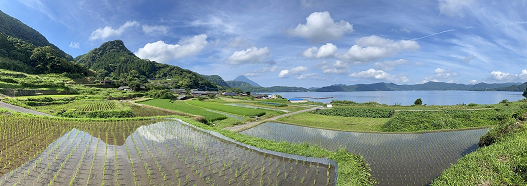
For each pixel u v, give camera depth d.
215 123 33.72
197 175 12.66
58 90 72.38
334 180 12.12
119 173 12.68
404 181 12.66
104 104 48.62
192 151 16.77
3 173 12.33
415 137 22.70
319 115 43.19
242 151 16.83
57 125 24.95
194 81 197.50
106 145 17.81
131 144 18.38
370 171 13.98
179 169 13.39
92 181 11.68
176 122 28.89
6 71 79.69
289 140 23.34
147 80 186.75
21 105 40.16
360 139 22.66
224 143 19.02
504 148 13.43
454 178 10.65
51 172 12.59
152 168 13.46
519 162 11.12
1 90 57.09
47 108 40.88
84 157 15.06
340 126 30.39
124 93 89.31
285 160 14.98
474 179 10.28
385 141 21.50
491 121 29.09
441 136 22.81
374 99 156.12
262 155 15.97
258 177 12.48
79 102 52.72
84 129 23.47
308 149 16.12
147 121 29.42
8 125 24.12
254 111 46.66
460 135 23.06
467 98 155.12
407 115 32.66
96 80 116.69
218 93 153.12
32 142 18.16
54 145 17.48
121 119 29.53
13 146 16.98
